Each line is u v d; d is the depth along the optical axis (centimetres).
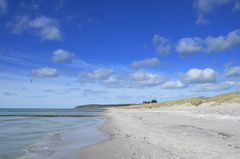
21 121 6031
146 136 2394
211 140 1830
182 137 2073
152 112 7312
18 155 1767
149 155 1537
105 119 6181
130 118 5500
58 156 1714
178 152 1535
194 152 1491
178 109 6209
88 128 3806
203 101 5778
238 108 3872
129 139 2314
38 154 1797
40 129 3753
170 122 3619
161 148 1709
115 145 2016
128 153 1653
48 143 2322
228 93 5450
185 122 3375
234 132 2191
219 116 3428
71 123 5153
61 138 2673
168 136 2219
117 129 3391
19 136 2878
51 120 6431
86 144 2208
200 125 2867
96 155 1683
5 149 2011
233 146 1588
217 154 1405
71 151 1878
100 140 2436
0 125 4622
